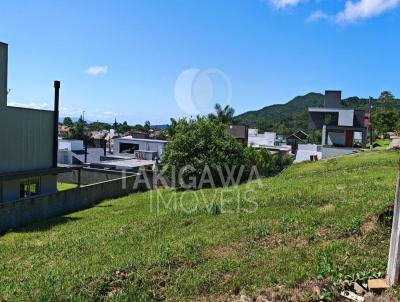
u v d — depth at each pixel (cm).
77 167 2269
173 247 817
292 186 1485
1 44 1678
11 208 1537
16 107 1803
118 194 2341
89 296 611
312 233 775
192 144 2455
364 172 1756
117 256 831
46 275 745
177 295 598
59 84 2062
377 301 472
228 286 601
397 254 495
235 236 838
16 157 1822
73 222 1525
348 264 594
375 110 6431
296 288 550
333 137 4159
